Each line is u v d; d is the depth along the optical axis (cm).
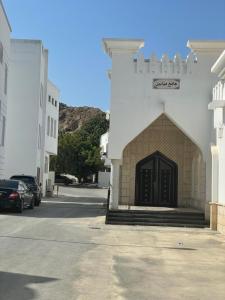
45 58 4488
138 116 2252
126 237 1673
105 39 2231
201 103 2248
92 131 10156
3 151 3450
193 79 2259
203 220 2142
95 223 2100
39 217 2284
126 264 1146
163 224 2119
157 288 908
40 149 4428
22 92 4112
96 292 853
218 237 1762
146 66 2269
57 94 5256
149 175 2681
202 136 2234
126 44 2244
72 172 8088
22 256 1184
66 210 2855
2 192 2430
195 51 2262
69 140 8050
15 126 4109
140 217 2142
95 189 6769
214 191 2020
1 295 801
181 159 2680
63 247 1366
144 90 2259
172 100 2252
